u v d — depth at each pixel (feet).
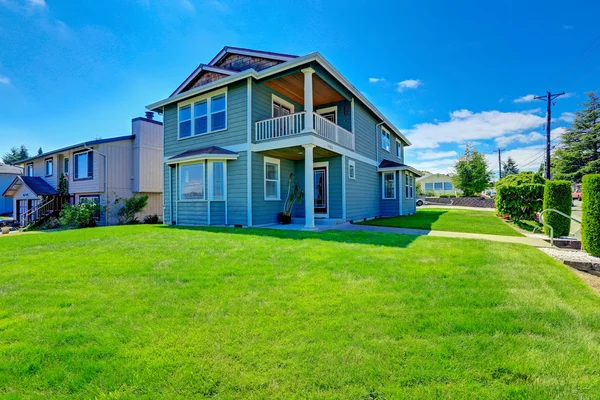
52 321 9.07
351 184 41.55
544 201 27.58
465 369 6.60
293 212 42.45
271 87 37.40
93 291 11.71
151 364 6.80
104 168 51.42
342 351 7.27
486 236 26.91
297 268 14.60
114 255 17.89
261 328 8.45
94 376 6.43
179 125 41.14
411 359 6.94
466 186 117.50
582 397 5.75
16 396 5.88
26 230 50.16
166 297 10.97
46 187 61.21
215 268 14.73
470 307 9.98
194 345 7.61
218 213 35.04
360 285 12.11
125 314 9.54
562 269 14.94
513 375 6.40
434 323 8.76
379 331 8.28
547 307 9.98
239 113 34.78
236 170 34.71
